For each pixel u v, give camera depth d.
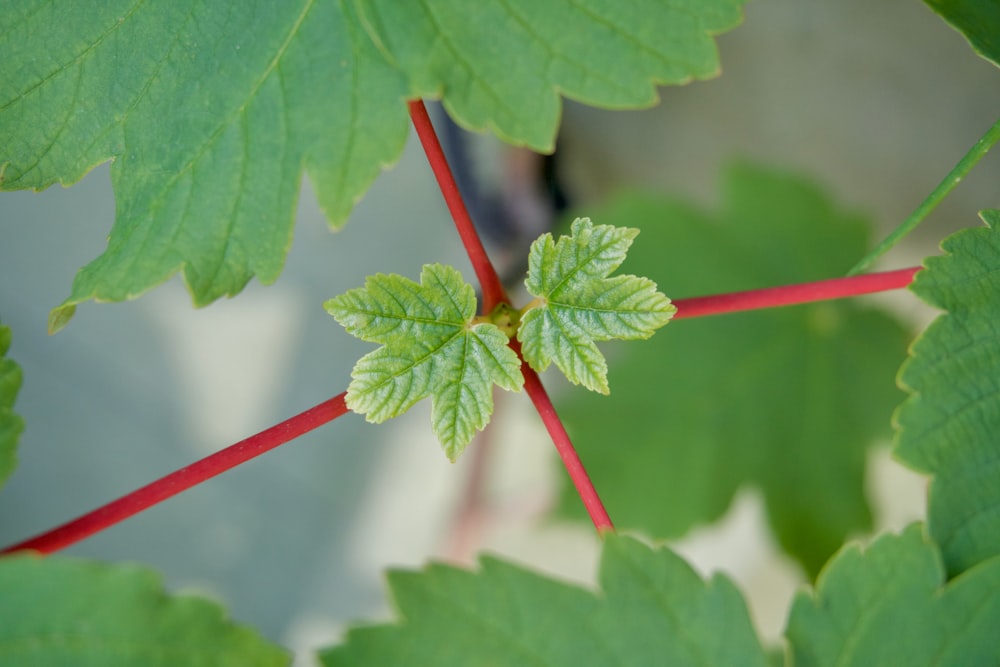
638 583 0.39
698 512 0.54
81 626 0.37
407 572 0.39
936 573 0.40
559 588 0.39
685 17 0.39
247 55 0.40
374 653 0.39
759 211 0.59
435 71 0.39
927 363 0.41
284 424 0.40
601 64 0.39
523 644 0.39
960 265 0.41
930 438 0.40
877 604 0.40
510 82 0.39
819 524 0.55
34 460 0.77
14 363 0.40
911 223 0.40
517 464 0.78
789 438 0.55
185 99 0.40
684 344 0.55
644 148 0.73
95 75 0.41
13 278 0.74
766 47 0.65
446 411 0.40
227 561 0.79
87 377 0.78
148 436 0.78
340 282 0.77
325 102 0.39
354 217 0.77
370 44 0.39
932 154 0.63
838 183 0.69
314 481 0.80
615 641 0.39
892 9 0.60
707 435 0.54
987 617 0.40
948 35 0.59
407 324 0.40
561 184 0.73
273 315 0.78
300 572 0.80
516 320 0.41
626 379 0.54
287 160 0.40
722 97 0.69
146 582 0.37
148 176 0.40
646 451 0.54
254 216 0.40
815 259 0.58
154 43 0.40
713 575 0.39
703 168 0.73
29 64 0.41
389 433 0.80
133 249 0.40
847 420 0.55
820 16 0.62
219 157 0.40
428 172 0.76
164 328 0.78
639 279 0.40
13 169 0.41
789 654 0.40
